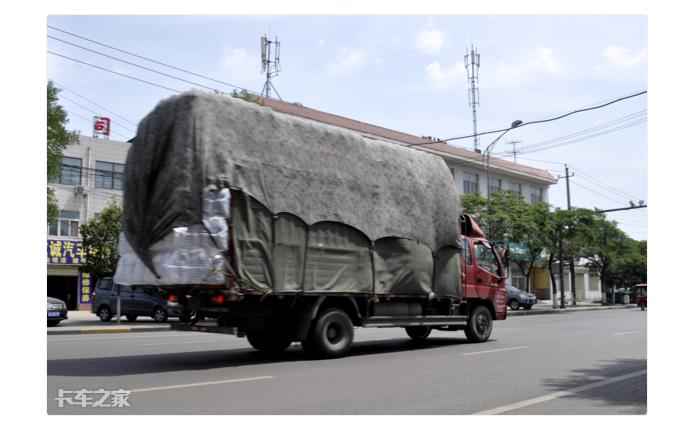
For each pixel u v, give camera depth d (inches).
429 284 477.1
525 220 1384.1
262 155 378.3
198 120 354.6
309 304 400.2
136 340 579.8
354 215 424.8
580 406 255.4
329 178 413.4
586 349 472.4
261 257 370.0
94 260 920.3
